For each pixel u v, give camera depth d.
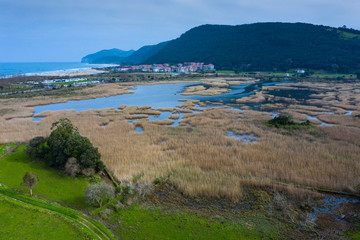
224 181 41.47
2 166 44.53
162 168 46.81
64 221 29.20
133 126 79.00
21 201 33.06
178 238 28.11
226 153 54.59
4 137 63.28
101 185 34.69
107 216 31.89
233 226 30.61
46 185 38.88
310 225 31.08
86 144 45.19
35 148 48.25
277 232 29.72
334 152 53.88
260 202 36.50
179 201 36.84
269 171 45.31
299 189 38.97
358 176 42.41
